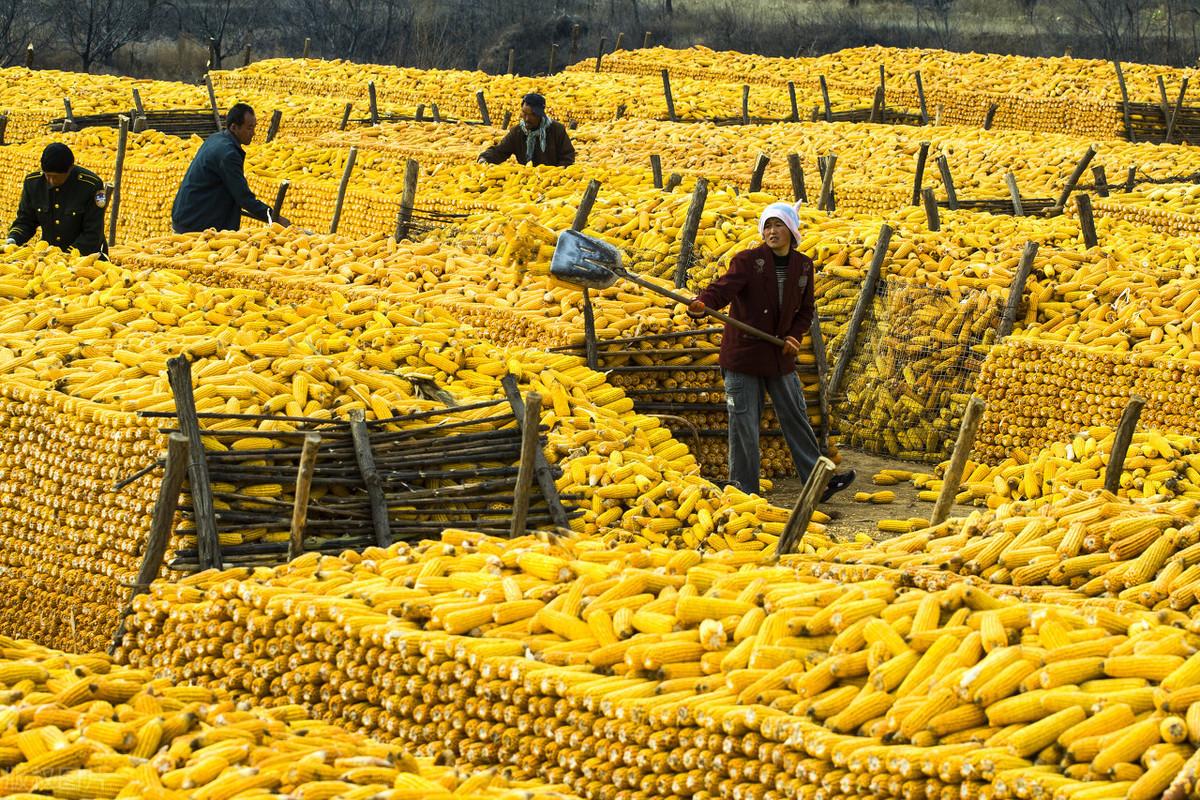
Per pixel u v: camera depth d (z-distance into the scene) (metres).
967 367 18.36
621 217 21.52
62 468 11.98
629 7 83.81
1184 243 22.83
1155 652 7.85
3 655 8.49
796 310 15.45
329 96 52.62
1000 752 7.05
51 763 6.85
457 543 10.80
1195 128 46.75
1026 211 29.70
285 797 6.60
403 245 21.20
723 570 9.77
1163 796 6.71
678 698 7.92
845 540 14.19
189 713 7.46
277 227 22.33
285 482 11.50
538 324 17.34
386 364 14.65
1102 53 75.31
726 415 17.42
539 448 12.48
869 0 87.06
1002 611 8.28
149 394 12.34
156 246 21.91
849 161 35.34
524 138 27.81
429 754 8.47
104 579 11.73
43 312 15.19
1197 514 11.07
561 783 8.07
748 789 7.50
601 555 9.85
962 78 51.75
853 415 19.05
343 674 9.05
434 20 80.00
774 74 54.12
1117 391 17.23
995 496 15.80
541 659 8.48
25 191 20.03
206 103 45.91
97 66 72.88
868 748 7.22
